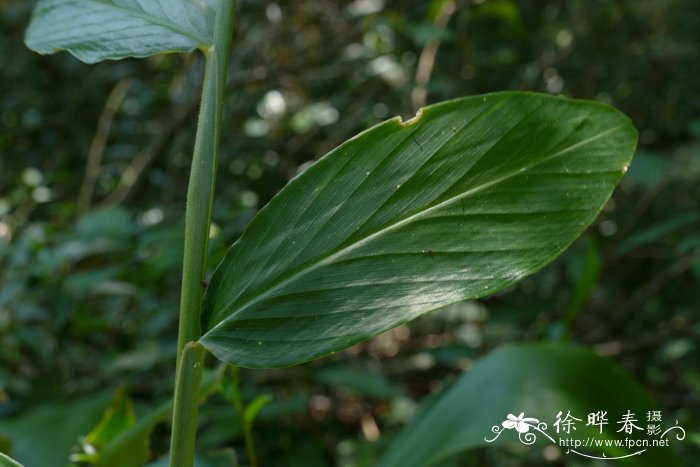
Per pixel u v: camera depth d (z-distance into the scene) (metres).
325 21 2.95
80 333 2.00
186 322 0.62
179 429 0.61
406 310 0.59
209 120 0.64
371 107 2.80
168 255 1.75
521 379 0.88
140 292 1.86
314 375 1.93
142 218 2.52
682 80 3.09
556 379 0.87
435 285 0.59
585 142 0.60
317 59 2.88
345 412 2.50
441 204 0.61
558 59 3.06
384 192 0.61
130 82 2.98
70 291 1.80
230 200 2.64
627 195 2.97
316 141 2.93
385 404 2.53
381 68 2.79
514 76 3.07
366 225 0.61
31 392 1.76
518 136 0.60
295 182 0.62
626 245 2.11
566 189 0.60
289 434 1.97
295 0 2.86
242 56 2.83
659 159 2.16
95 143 2.79
